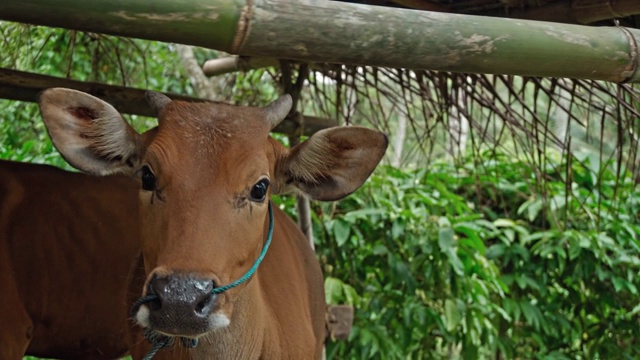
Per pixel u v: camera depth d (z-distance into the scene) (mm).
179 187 2684
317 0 2434
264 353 3332
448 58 2592
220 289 2588
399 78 5258
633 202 6367
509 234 6008
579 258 5941
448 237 5457
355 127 2994
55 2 2166
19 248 4016
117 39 6445
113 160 3053
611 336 6160
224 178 2713
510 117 5164
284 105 3016
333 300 5258
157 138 2803
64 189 4219
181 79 8508
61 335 4148
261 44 2398
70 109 2930
